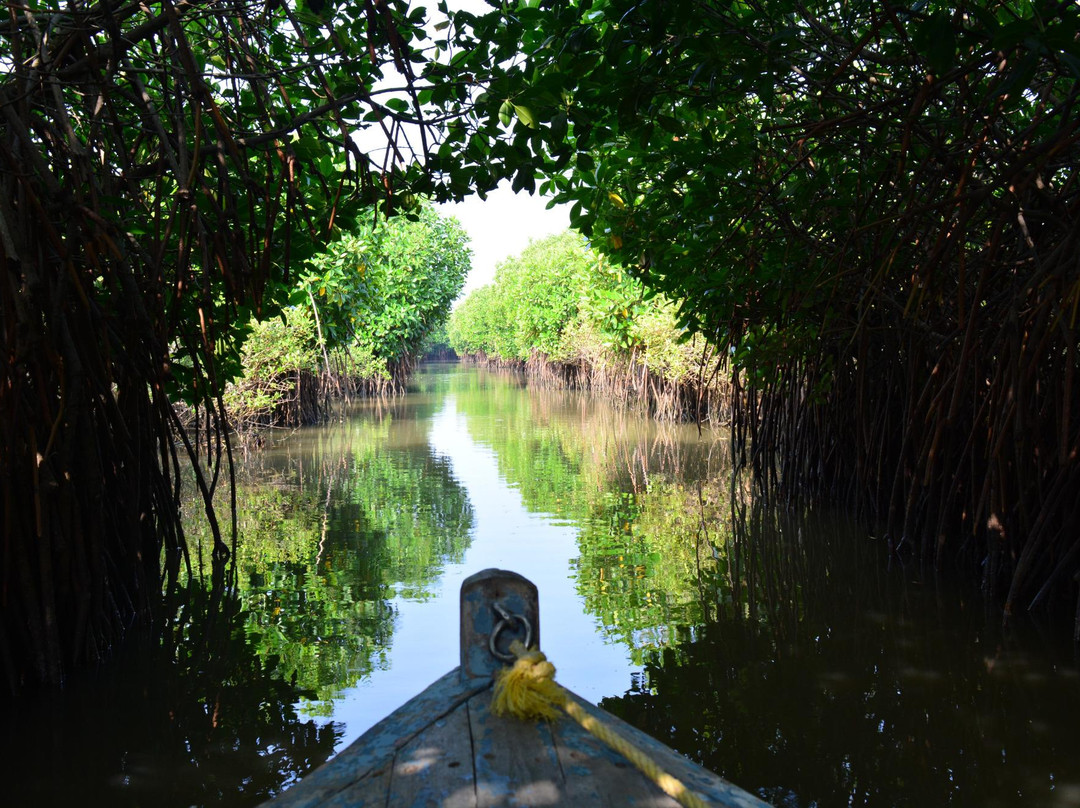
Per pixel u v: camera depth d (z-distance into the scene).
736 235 7.15
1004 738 3.99
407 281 30.81
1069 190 5.07
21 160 4.33
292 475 12.74
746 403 11.31
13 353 4.42
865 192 6.62
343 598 6.30
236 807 3.48
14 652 4.69
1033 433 5.91
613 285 22.44
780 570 6.97
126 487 5.90
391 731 1.94
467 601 2.20
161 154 5.02
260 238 6.21
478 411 25.23
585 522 8.96
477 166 5.50
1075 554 5.61
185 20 5.16
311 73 5.78
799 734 4.06
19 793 3.62
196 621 5.85
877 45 5.83
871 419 8.57
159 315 5.23
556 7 4.85
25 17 4.61
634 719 4.23
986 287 6.16
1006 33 3.59
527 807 1.62
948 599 6.10
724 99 6.16
